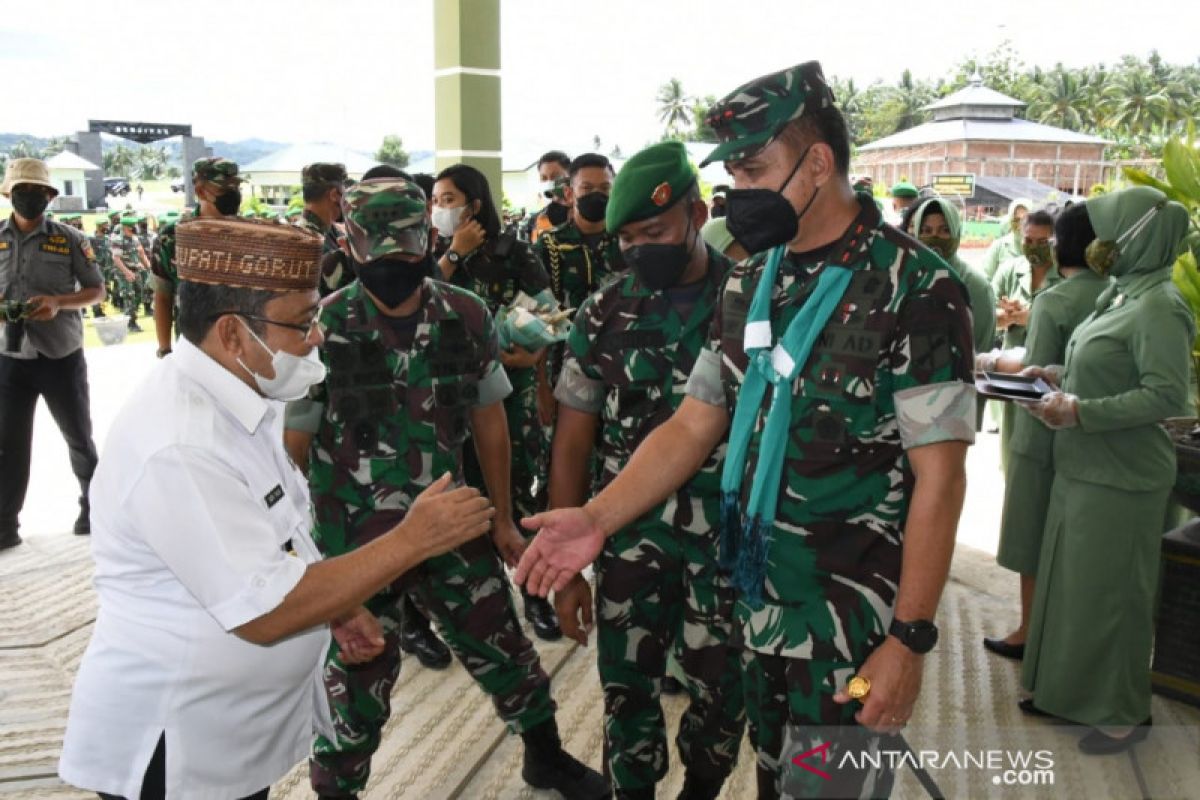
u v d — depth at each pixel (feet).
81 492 15.70
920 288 4.86
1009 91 229.86
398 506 7.36
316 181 13.35
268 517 5.05
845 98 238.07
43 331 14.67
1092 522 9.46
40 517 16.71
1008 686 11.07
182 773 5.00
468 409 7.69
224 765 5.14
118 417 4.92
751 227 5.03
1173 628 10.55
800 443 5.09
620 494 5.92
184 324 4.97
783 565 5.21
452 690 11.05
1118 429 9.12
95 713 5.03
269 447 5.31
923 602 4.69
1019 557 11.47
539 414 13.32
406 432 7.30
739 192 5.04
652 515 7.19
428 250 7.12
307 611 4.83
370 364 7.16
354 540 7.39
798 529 5.15
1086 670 9.59
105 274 46.34
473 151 19.51
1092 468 9.46
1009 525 11.60
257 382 5.09
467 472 11.57
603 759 8.71
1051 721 10.12
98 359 33.71
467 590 7.70
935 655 11.94
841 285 5.00
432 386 7.32
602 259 13.05
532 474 12.53
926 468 4.77
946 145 108.17
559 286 13.07
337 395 7.14
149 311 49.80
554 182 17.13
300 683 5.49
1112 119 216.74
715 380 5.94
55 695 10.69
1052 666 9.86
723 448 6.93
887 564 5.10
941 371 4.77
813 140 4.91
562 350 12.82
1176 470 9.77
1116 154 110.32
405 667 11.65
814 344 5.06
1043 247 15.81
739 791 8.96
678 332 7.16
